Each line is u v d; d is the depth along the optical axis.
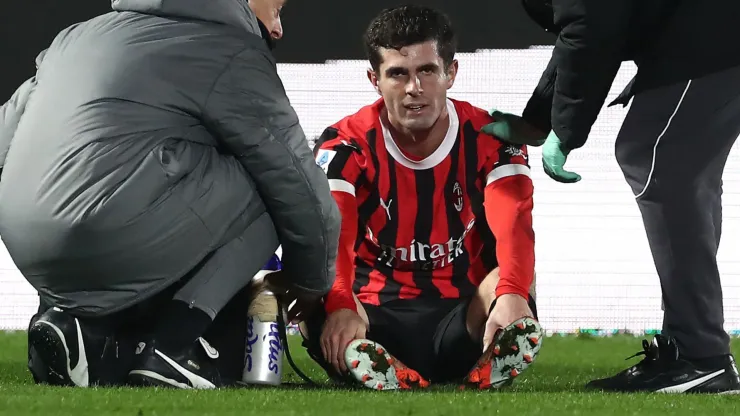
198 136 9.60
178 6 9.67
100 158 9.16
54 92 9.41
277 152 9.58
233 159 9.76
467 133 11.00
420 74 10.34
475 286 11.34
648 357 10.49
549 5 10.77
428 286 11.21
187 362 9.49
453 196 11.01
